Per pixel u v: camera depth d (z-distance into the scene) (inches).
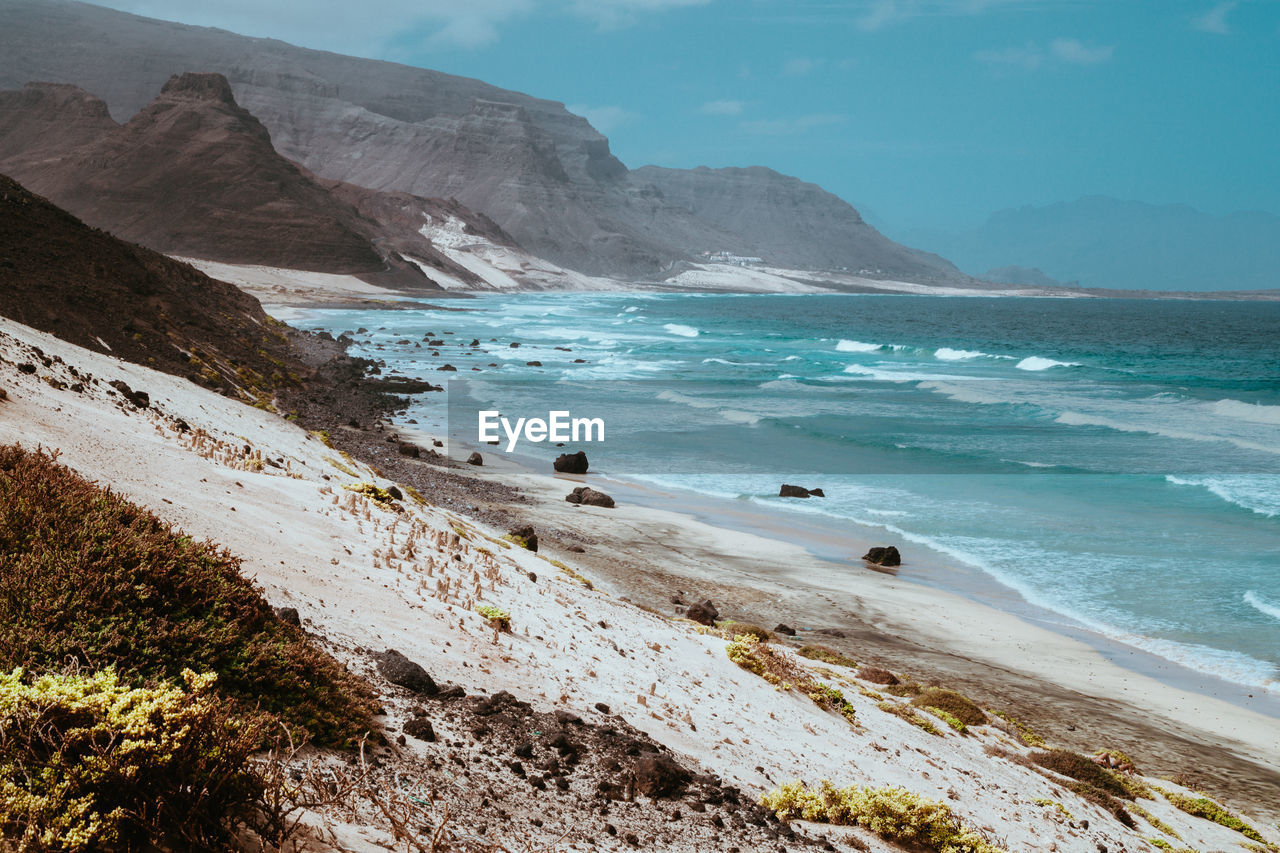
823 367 3880.4
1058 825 537.0
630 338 5093.5
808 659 869.2
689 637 733.3
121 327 1501.0
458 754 325.4
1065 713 839.1
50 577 267.4
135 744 184.7
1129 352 5226.4
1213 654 994.1
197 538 469.4
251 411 1253.1
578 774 347.9
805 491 1657.2
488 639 500.7
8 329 929.5
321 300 6781.5
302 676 309.3
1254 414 2701.8
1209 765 762.8
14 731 187.0
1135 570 1266.0
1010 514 1555.1
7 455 361.1
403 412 2278.5
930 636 1019.3
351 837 227.6
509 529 1222.9
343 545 600.4
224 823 197.9
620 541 1294.3
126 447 642.8
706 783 384.5
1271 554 1339.8
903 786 503.8
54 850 170.6
